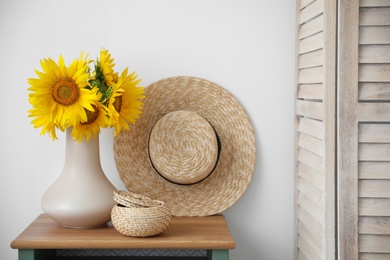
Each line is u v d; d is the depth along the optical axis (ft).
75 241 6.41
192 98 7.77
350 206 6.02
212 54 7.82
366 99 5.96
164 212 6.56
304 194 7.45
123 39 7.77
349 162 5.99
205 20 7.80
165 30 7.78
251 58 7.83
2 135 7.80
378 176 6.00
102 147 7.80
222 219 7.45
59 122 6.61
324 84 6.15
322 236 6.31
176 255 7.89
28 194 7.85
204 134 7.37
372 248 6.06
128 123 7.68
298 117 7.68
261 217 7.91
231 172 7.74
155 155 7.38
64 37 7.75
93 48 7.77
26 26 7.73
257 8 7.81
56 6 7.73
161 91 7.73
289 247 7.93
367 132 5.97
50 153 7.84
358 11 5.90
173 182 7.50
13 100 7.77
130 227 6.44
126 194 6.91
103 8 7.75
